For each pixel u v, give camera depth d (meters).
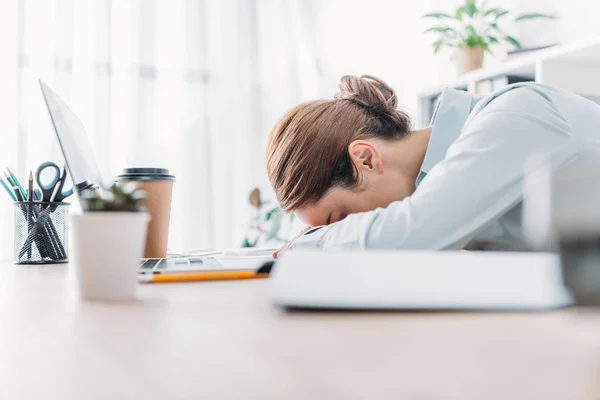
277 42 2.82
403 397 0.19
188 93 2.64
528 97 0.91
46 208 1.06
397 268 0.37
